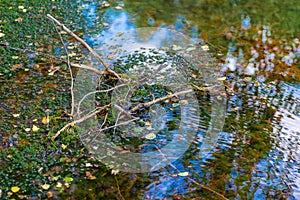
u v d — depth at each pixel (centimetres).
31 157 233
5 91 289
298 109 289
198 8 466
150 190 214
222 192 214
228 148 247
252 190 216
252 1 497
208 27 419
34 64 324
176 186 218
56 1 447
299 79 331
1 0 429
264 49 380
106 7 449
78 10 432
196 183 220
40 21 395
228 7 474
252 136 259
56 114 270
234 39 396
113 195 210
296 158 241
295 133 263
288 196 213
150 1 477
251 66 347
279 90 313
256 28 424
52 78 308
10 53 335
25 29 376
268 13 465
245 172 229
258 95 304
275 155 243
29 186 212
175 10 457
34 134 251
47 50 346
